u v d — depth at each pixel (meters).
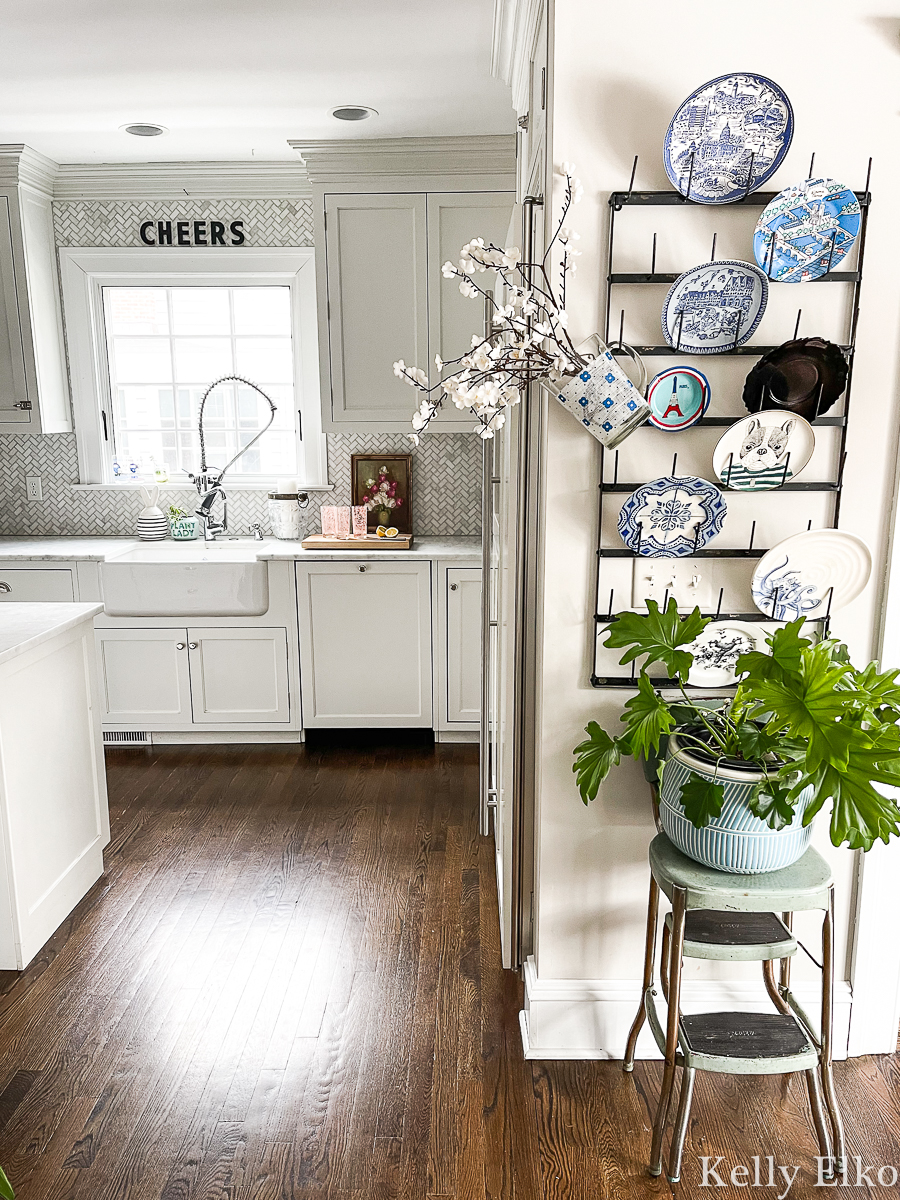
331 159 3.71
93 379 4.31
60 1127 1.90
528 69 2.25
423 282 3.82
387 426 3.96
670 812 1.74
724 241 1.80
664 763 1.77
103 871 2.97
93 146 3.78
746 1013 1.85
